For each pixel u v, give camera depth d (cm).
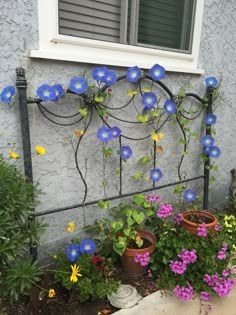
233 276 193
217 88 256
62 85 179
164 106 217
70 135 189
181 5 232
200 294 184
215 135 280
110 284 176
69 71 180
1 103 160
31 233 149
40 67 169
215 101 269
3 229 132
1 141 164
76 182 198
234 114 293
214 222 218
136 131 221
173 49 231
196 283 186
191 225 212
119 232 203
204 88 258
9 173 142
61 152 187
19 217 141
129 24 206
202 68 251
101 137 188
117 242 190
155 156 234
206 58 252
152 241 203
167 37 230
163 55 222
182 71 234
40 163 180
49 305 167
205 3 237
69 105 184
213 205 300
